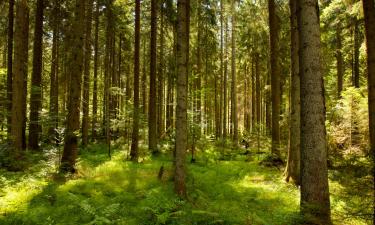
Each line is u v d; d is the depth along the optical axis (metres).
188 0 17.67
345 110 15.80
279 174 14.01
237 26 27.55
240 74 42.91
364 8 10.23
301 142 7.30
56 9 21.81
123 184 11.48
